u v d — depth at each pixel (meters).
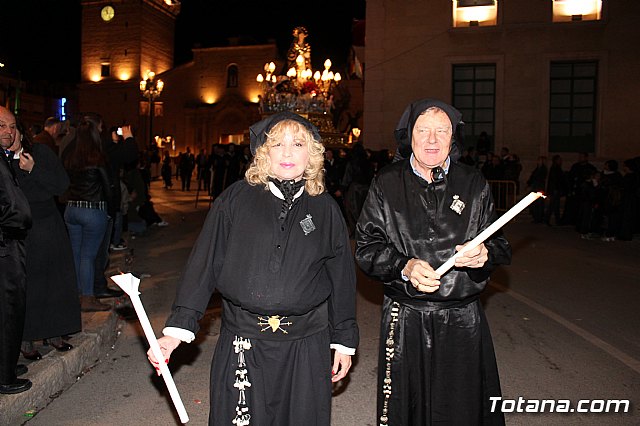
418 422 2.88
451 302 2.87
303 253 2.58
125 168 12.30
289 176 2.61
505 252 2.86
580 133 21.02
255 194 2.64
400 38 21.92
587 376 4.94
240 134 45.25
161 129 46.75
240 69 45.88
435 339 2.87
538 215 16.39
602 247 12.09
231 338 2.59
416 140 2.88
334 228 2.70
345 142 17.56
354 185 12.36
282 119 2.65
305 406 2.58
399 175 2.97
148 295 7.39
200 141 46.06
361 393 4.58
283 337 2.56
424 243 2.88
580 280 8.84
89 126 5.92
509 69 21.20
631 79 20.36
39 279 4.43
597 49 20.56
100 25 46.75
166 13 48.88
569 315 6.88
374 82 22.12
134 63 46.16
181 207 19.72
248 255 2.55
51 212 4.52
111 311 5.98
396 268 2.79
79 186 5.84
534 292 8.05
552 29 20.83
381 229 2.96
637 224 13.12
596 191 13.14
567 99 21.09
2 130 4.00
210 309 6.88
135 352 5.38
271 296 2.53
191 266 2.61
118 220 10.18
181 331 2.51
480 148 20.11
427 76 21.80
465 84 21.80
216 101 46.31
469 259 2.59
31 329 4.39
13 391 3.90
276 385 2.56
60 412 4.11
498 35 21.25
